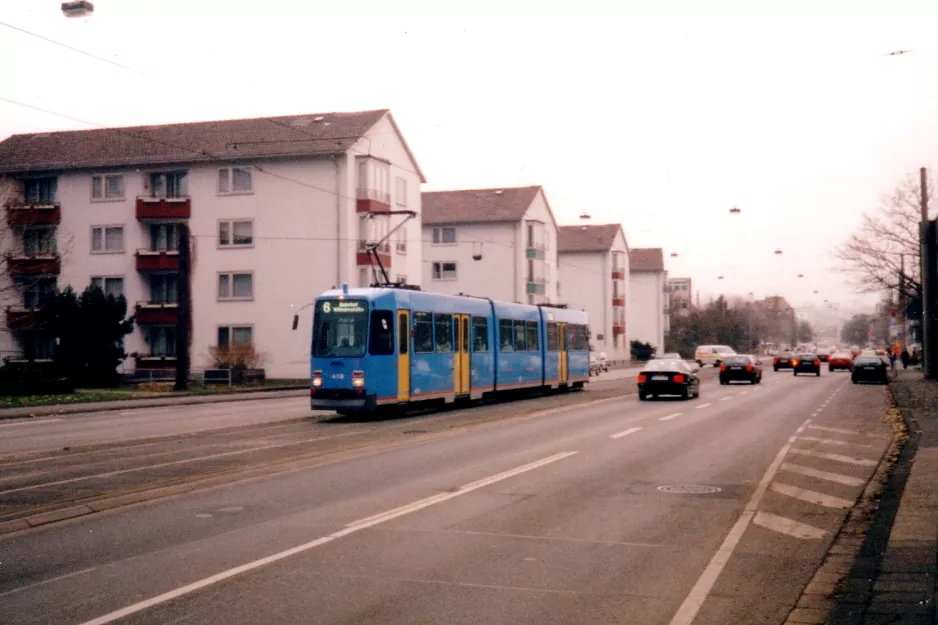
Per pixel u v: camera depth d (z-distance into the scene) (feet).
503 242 252.62
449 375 97.25
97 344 152.25
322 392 84.07
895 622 21.83
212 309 185.57
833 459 54.75
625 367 278.26
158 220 188.65
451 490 42.29
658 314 369.50
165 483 44.14
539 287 257.34
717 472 48.83
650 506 38.45
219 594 24.67
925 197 158.61
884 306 303.07
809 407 101.09
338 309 85.25
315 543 30.96
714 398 118.32
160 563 28.19
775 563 28.73
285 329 181.68
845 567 28.25
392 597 24.41
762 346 486.79
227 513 36.55
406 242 201.77
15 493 41.83
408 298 89.92
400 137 199.31
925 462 51.03
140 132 197.36
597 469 49.65
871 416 88.17
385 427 76.07
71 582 25.99
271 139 185.68
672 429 73.26
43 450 59.16
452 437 66.74
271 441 64.39
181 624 22.06
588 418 84.43
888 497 40.86
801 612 23.38
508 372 112.57
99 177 192.44
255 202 183.83
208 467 50.34
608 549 30.37
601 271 308.19
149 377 186.19
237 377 162.61
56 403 109.40
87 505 37.45
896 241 178.19
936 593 24.43
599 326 307.99
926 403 102.58
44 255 190.39
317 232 180.65
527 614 22.98
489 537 32.07
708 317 391.65
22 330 190.29
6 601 24.07
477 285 253.65
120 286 191.11
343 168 179.32
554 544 31.04
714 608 23.75
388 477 46.47
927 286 161.07
